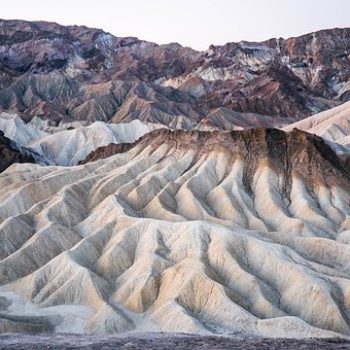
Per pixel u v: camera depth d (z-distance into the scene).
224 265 75.19
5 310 73.06
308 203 99.19
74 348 59.00
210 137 114.75
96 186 105.81
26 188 106.94
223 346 59.25
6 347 59.16
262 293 70.81
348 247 82.94
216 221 93.38
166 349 58.31
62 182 110.56
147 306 71.62
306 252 84.75
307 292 70.19
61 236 88.56
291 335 64.06
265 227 94.44
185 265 73.69
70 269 77.19
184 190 101.38
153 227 83.94
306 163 107.12
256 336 63.97
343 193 103.19
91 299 73.25
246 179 106.56
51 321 69.38
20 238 90.56
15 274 81.69
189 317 66.62
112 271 79.38
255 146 110.12
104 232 86.81
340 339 62.81
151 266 75.75
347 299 70.38
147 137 123.88
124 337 63.78
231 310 67.44
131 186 103.94
